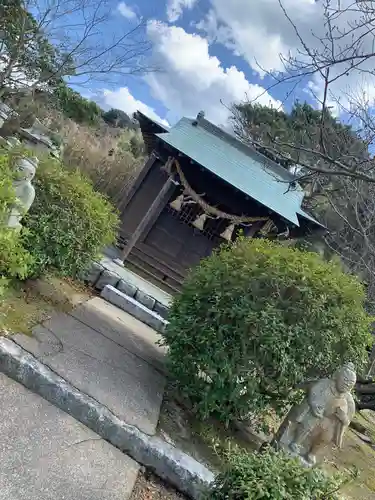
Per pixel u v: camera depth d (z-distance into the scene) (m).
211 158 12.01
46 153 7.22
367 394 8.87
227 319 4.76
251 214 11.89
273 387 4.78
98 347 5.13
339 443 4.52
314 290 4.85
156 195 12.44
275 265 4.89
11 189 3.90
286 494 2.65
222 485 2.87
